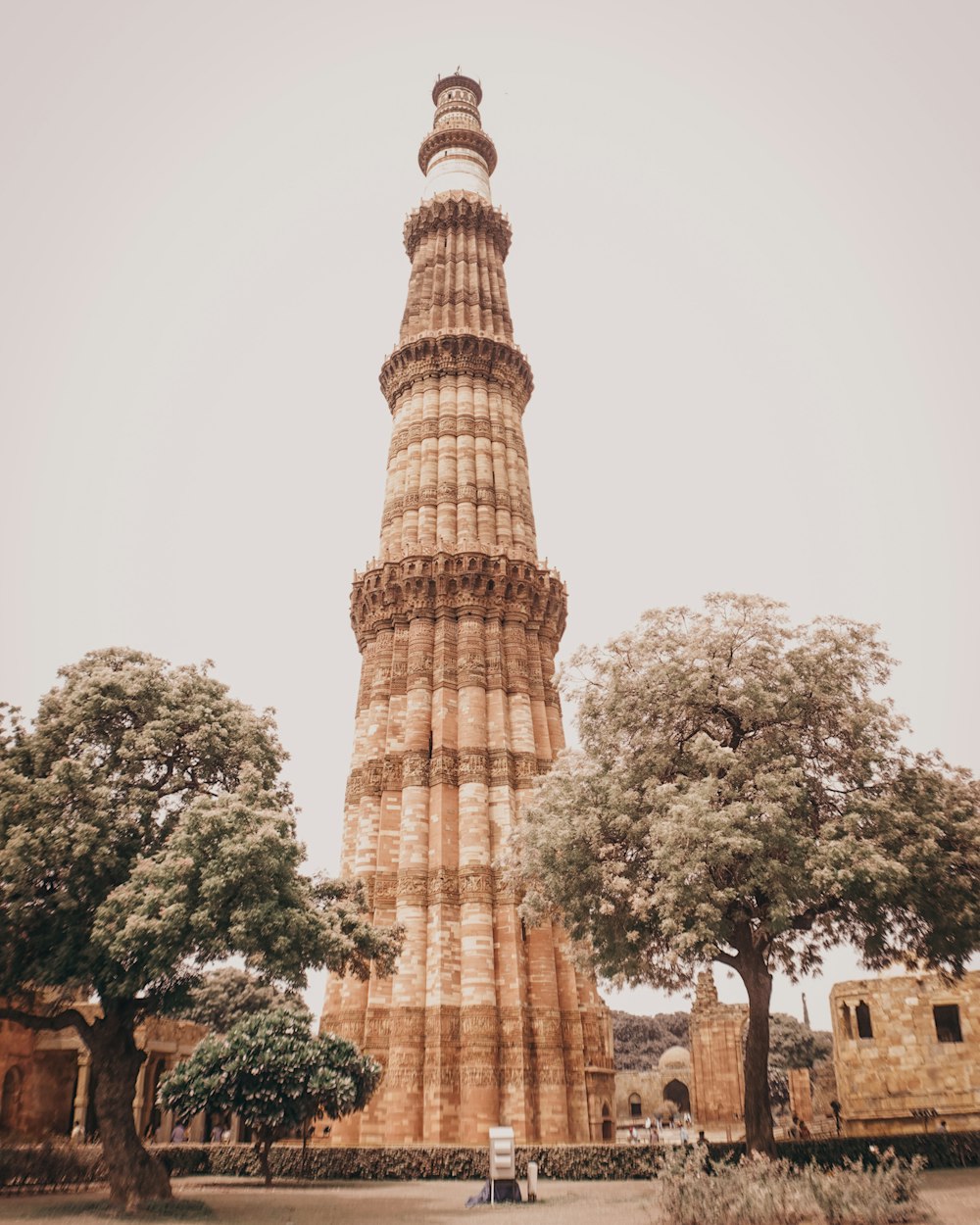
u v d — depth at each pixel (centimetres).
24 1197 2922
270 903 2559
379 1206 2683
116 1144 2645
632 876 3103
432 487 5794
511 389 6381
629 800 3083
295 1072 3459
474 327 6588
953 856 2895
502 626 5219
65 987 2681
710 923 2716
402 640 5181
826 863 2716
